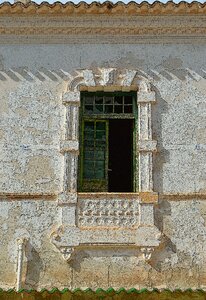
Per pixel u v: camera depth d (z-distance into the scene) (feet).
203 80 47.29
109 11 47.21
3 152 45.32
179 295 38.52
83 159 46.34
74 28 48.08
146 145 45.11
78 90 46.93
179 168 44.80
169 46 48.11
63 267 42.39
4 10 47.32
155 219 43.37
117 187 48.34
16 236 43.16
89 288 39.86
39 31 48.32
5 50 48.19
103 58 47.73
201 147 45.39
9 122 46.16
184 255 42.63
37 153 45.27
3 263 42.47
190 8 46.91
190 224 43.39
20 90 47.03
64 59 47.80
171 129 45.88
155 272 42.24
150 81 47.11
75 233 42.78
